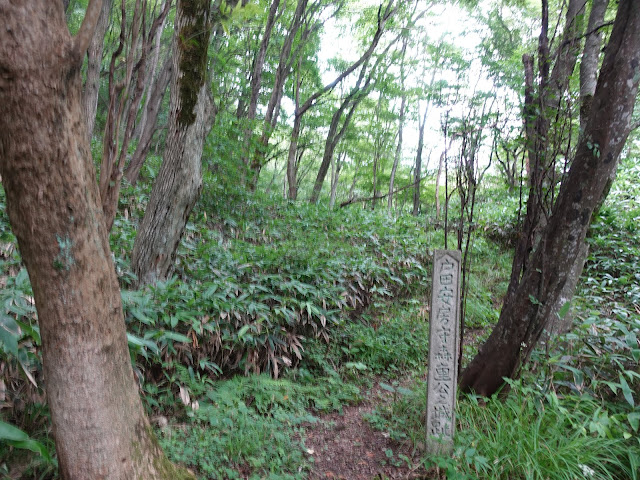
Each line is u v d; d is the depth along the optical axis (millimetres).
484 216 10164
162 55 14258
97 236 1723
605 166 3373
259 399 3850
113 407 1857
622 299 5879
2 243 4121
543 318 3582
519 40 10453
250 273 5371
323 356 4875
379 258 7375
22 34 1366
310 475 3123
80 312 1677
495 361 3729
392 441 3561
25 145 1449
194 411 3471
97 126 14453
